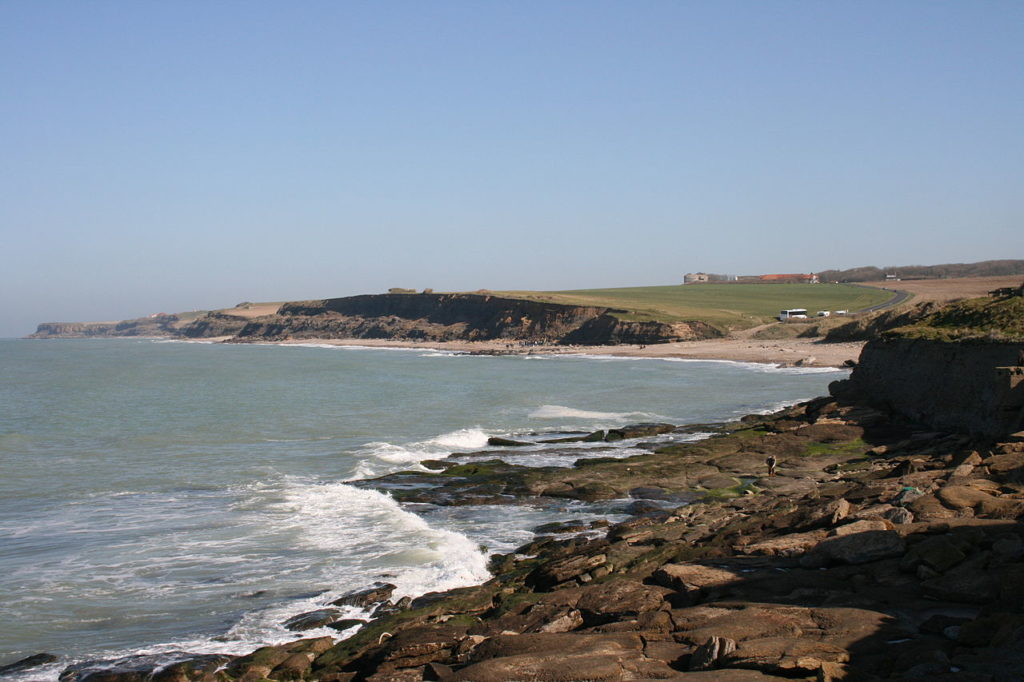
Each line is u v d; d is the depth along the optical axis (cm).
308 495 2725
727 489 2709
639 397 5944
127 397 6475
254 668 1372
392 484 2934
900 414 3691
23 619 1653
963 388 3133
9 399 6397
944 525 1458
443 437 4000
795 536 1593
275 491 2803
